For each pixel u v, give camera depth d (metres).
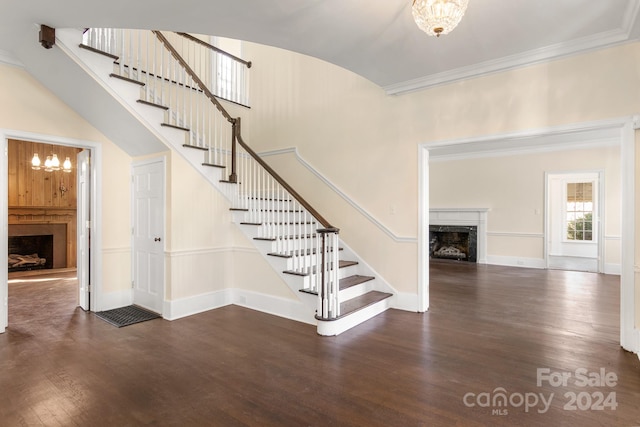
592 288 5.42
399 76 3.94
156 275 4.12
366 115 4.64
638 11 2.52
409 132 4.23
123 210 4.43
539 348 3.06
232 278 4.57
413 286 4.21
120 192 4.39
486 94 3.66
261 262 4.24
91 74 3.34
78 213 4.43
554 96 3.29
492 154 7.95
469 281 5.96
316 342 3.23
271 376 2.57
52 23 2.78
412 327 3.63
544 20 2.74
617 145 6.65
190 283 4.09
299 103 5.40
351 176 4.78
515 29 2.89
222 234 4.45
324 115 5.09
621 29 2.86
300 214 4.91
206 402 2.22
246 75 6.14
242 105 6.02
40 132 3.68
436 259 8.66
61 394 2.31
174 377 2.55
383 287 4.45
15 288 5.45
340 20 2.71
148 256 4.25
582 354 2.93
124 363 2.78
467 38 3.04
